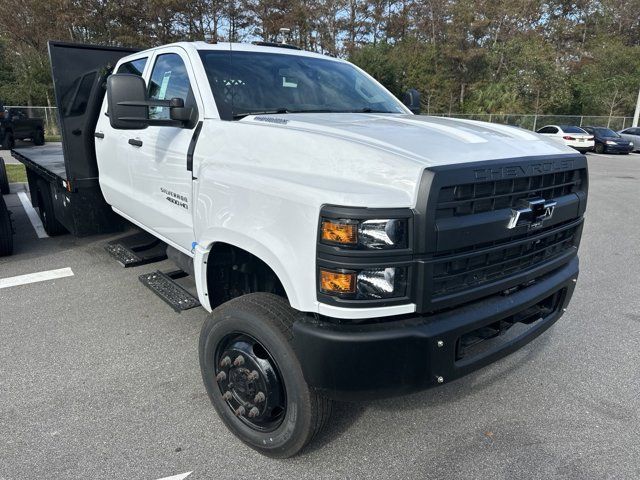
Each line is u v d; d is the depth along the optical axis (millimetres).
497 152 2482
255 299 2600
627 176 15789
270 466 2670
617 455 2777
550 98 37812
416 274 2180
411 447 2828
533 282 2824
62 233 6844
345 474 2621
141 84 3045
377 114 3447
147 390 3332
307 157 2447
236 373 2709
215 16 36562
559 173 2781
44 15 30625
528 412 3168
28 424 2963
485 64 41219
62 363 3645
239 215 2662
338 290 2150
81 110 4832
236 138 2855
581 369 3684
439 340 2273
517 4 43375
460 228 2215
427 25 46781
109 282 5195
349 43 44719
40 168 5902
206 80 3271
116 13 31641
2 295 4855
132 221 4500
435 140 2488
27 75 29594
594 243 7234
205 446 2811
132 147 4020
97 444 2809
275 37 40562
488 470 2656
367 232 2104
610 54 41031
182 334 4109
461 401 3275
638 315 4637
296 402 2451
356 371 2230
